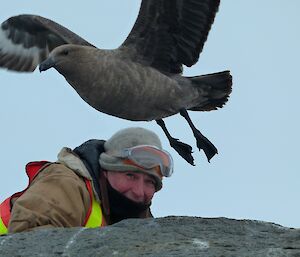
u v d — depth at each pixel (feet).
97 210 38.27
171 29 56.29
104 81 53.52
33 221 34.58
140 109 55.42
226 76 57.41
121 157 38.88
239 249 28.89
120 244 29.63
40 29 60.39
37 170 38.58
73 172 37.55
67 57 52.85
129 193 39.34
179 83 56.18
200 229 30.91
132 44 55.26
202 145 56.85
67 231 30.94
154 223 31.35
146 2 54.95
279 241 29.78
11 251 29.76
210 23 56.95
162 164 39.55
